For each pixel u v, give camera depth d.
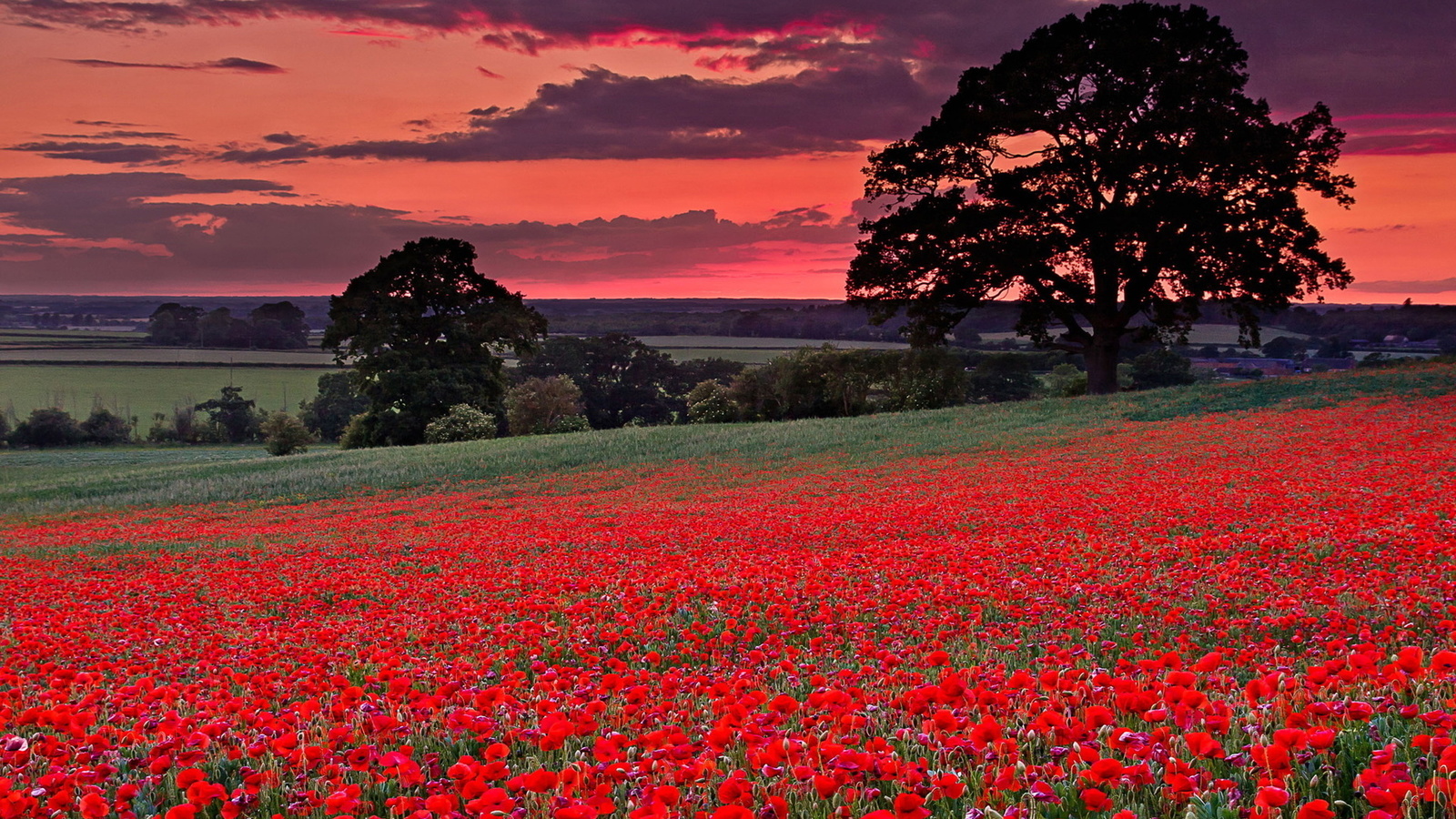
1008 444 29.84
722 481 28.05
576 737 4.15
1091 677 4.20
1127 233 38.03
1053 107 40.00
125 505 31.50
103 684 6.29
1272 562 8.73
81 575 15.78
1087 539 11.52
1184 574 8.30
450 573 12.88
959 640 6.46
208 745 4.24
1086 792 2.76
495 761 3.21
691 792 3.30
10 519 29.45
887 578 9.56
